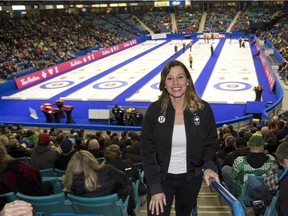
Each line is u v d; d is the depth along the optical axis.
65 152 7.66
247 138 9.86
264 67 34.31
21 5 46.66
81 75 36.06
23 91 30.06
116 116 21.58
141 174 7.66
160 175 3.06
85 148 9.23
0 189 4.54
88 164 4.39
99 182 4.42
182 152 3.00
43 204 4.55
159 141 2.98
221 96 25.91
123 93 28.12
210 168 2.88
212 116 3.04
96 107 25.12
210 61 40.84
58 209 4.61
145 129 3.01
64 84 32.22
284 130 10.26
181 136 2.95
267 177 4.71
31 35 48.91
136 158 8.71
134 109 21.62
